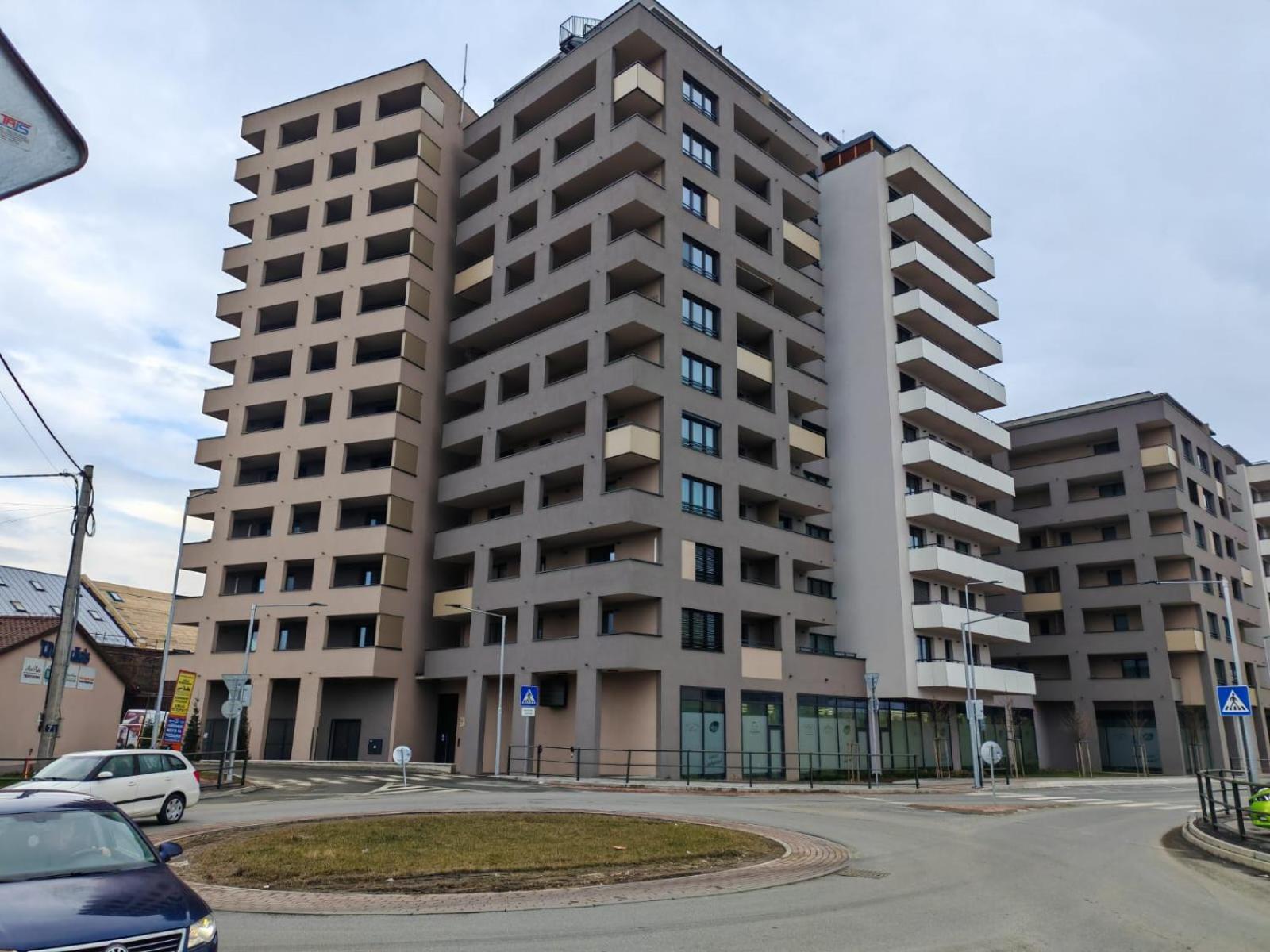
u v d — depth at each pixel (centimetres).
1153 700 5769
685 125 4516
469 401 5066
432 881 1238
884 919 1059
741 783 3609
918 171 5372
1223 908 1172
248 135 5681
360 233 5156
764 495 4506
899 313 5188
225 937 925
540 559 4238
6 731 3409
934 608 4709
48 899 654
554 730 4041
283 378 5116
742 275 4778
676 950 887
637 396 4056
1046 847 1817
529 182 4784
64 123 271
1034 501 6756
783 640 4347
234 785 2989
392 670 4534
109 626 5766
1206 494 6744
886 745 4675
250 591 5000
